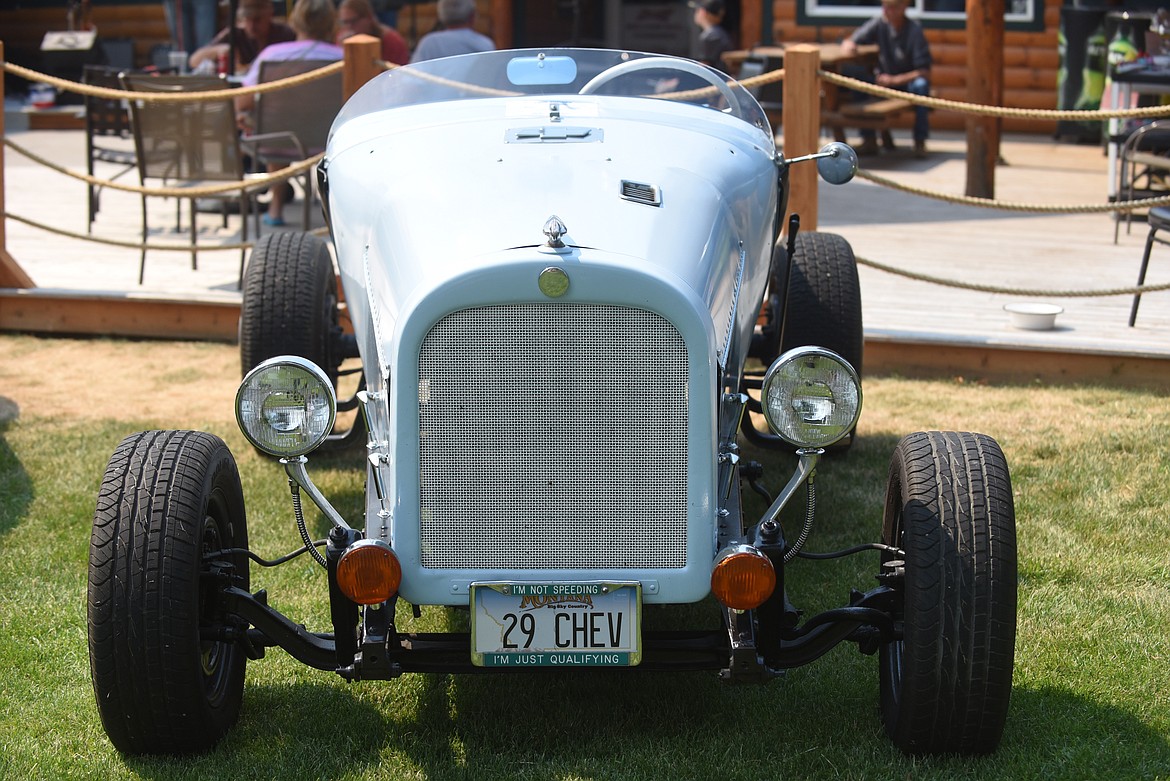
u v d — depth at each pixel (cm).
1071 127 1364
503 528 299
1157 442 550
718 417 308
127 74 771
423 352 291
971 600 297
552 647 300
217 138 776
